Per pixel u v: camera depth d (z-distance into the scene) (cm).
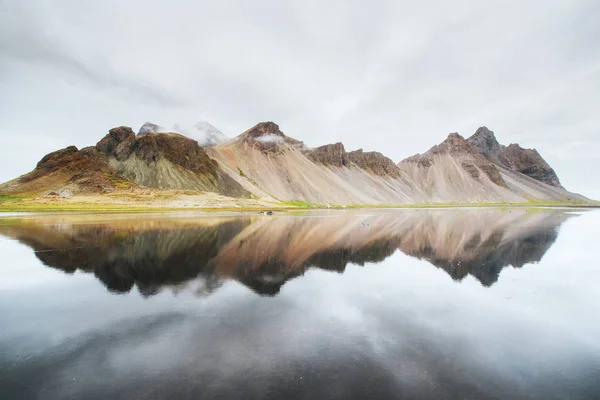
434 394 943
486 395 945
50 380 1006
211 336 1306
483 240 4225
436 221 7462
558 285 2136
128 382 991
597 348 1265
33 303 1694
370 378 1017
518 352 1220
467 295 1903
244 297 1798
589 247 3681
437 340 1303
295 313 1565
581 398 941
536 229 5638
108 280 2114
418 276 2333
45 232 4384
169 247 3316
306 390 948
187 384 977
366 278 2253
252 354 1162
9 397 924
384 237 4416
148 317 1505
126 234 4238
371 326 1429
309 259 2862
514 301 1805
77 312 1568
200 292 1881
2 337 1305
